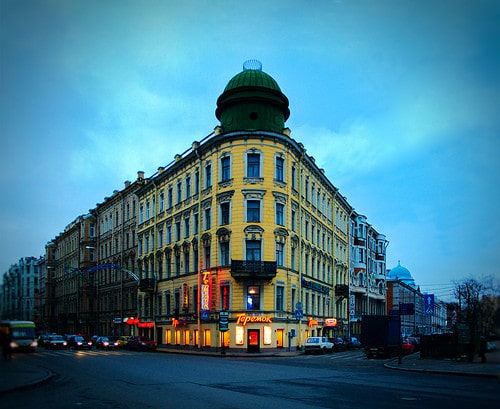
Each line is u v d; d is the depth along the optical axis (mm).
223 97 47844
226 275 43969
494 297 56500
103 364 28328
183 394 15438
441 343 34062
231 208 44281
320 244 58125
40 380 18453
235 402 13750
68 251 89875
